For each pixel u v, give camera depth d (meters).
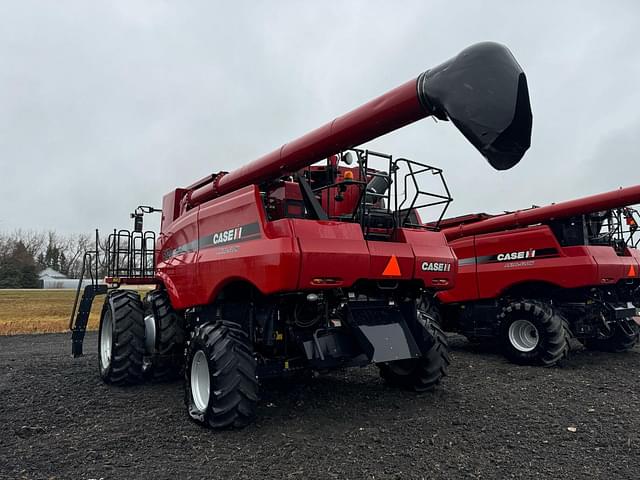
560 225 7.91
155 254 6.91
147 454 3.51
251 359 4.08
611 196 7.05
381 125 3.52
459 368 6.92
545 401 5.02
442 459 3.42
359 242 4.20
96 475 3.15
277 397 5.02
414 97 3.26
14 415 4.51
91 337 12.13
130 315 5.79
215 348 4.04
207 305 5.00
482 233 8.66
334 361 4.33
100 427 4.15
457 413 4.52
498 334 7.77
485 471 3.22
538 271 7.62
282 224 3.93
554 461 3.39
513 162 3.12
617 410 4.69
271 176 4.61
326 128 3.84
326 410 4.58
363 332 4.45
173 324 5.74
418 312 5.30
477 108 3.00
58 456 3.47
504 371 6.71
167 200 7.07
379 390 5.33
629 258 8.00
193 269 5.04
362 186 4.53
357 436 3.88
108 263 7.21
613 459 3.43
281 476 3.13
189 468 3.26
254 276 4.03
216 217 4.79
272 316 4.40
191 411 4.27
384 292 4.88
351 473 3.18
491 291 8.20
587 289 7.65
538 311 7.11
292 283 3.78
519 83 3.07
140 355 5.72
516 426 4.17
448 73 3.11
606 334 7.87
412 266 4.57
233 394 3.93
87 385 5.80
